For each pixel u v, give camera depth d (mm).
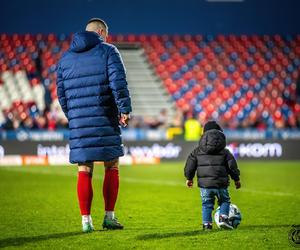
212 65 74875
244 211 22484
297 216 21047
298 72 76125
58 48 71875
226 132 58312
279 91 73750
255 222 19453
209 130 17016
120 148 16922
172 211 22672
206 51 75750
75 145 16812
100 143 16656
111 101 16766
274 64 76250
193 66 74375
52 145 52625
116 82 16422
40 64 69688
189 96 71250
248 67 75562
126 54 73562
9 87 68312
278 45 78125
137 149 53469
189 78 73188
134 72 72375
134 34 72812
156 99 70000
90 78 16672
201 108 70500
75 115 16812
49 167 48906
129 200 26469
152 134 55844
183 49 75500
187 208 23578
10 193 29109
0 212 22062
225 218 17078
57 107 62719
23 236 16734
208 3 74375
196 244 15234
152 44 75000
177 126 60719
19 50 71562
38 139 53156
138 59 73688
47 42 72125
